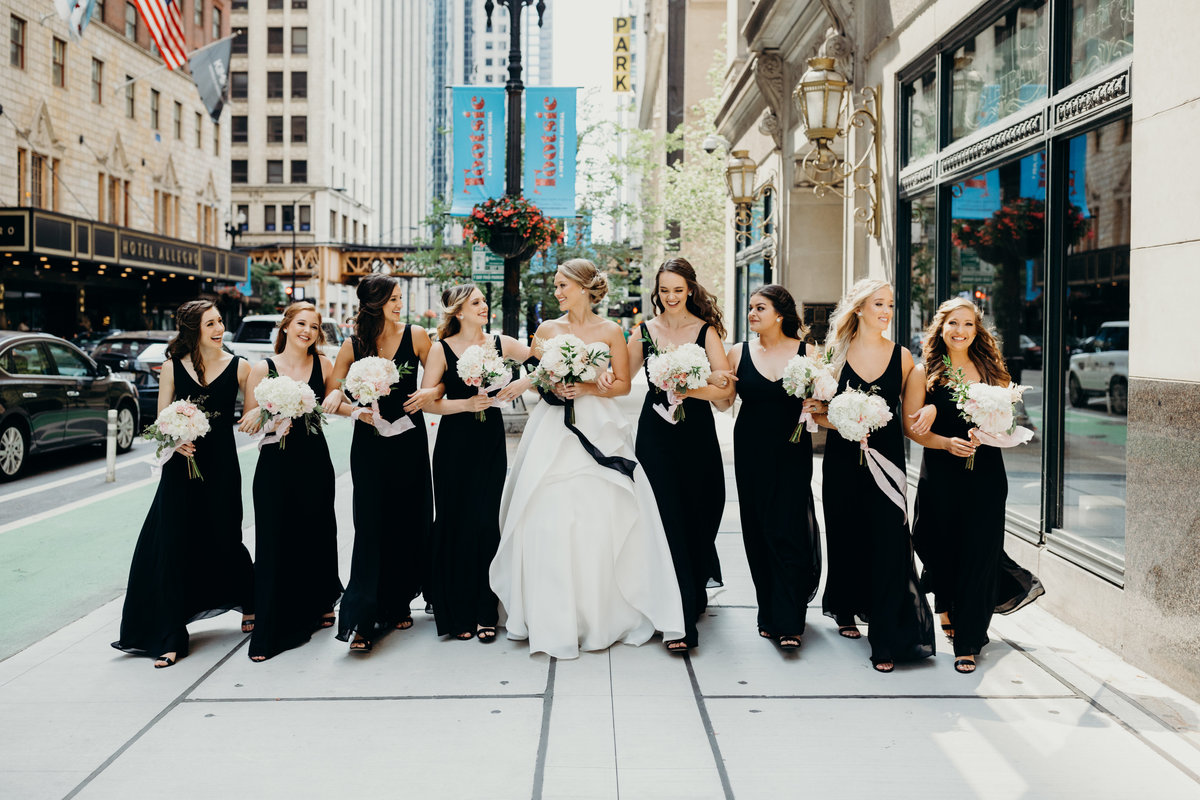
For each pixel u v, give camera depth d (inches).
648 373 194.2
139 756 142.3
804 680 173.6
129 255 1159.0
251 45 2704.2
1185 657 162.2
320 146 2711.6
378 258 2741.1
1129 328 178.7
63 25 1192.8
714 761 140.4
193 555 192.2
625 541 194.5
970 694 166.2
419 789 132.0
